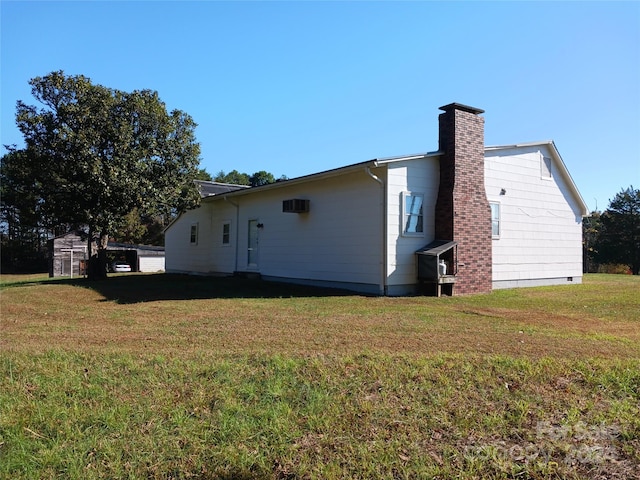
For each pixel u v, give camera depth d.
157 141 15.62
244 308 9.26
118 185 14.55
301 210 14.17
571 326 7.35
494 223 14.21
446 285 12.06
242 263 17.59
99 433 3.39
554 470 2.93
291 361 4.79
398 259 11.83
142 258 31.05
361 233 12.41
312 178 13.62
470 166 12.63
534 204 15.48
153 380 4.34
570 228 16.77
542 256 15.65
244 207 17.61
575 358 5.04
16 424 3.52
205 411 3.71
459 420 3.54
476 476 2.88
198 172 16.98
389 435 3.35
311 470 2.96
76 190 14.81
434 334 6.48
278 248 15.68
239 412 3.68
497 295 12.05
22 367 4.82
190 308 9.35
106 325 7.61
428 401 3.86
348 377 4.36
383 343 5.85
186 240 21.86
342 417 3.60
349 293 12.10
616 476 2.88
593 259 40.22
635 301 10.68
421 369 4.54
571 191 16.84
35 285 15.17
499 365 4.68
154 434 3.37
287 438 3.31
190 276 18.77
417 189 12.24
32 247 41.00
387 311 8.77
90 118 14.51
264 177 58.22
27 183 15.45
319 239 13.88
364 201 12.35
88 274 16.72
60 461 3.04
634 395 4.00
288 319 7.83
